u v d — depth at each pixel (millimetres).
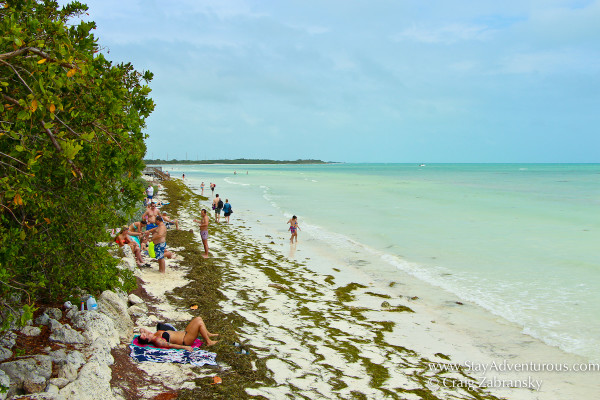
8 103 4777
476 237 21859
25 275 7223
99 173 6094
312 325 10195
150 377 6992
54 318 7500
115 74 5691
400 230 23953
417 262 16734
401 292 13055
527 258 17359
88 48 5195
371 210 33156
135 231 15727
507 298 12531
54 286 7633
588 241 20781
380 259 17219
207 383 6984
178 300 11055
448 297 12602
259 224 26359
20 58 4648
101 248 8219
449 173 130375
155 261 14602
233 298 11812
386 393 7254
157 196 38500
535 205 36500
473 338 9805
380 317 10969
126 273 9828
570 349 9242
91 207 7523
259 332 9555
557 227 24875
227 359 7941
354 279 14383
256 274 14523
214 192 52469
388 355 8812
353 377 7742
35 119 4340
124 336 8234
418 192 51594
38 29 4793
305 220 28031
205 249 16531
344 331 9961
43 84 4406
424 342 9547
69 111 5043
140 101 6652
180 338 8391
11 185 4645
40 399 5211
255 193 50938
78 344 6844
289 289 13016
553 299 12422
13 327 6762
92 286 8383
